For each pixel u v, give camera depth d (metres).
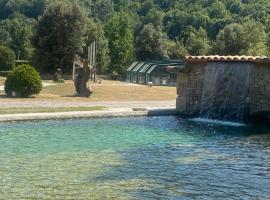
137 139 16.98
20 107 24.17
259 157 13.98
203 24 103.06
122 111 23.55
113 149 14.91
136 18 114.50
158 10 119.94
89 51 47.44
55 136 17.20
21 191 10.09
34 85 31.34
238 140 17.08
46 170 11.93
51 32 65.56
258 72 22.78
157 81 56.88
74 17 66.44
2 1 121.00
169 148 15.27
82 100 30.02
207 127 20.64
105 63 77.56
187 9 115.44
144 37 86.38
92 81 47.34
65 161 12.99
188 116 24.86
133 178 11.30
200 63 25.00
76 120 21.70
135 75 61.94
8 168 12.08
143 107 26.34
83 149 14.79
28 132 18.00
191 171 12.09
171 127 20.39
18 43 95.25
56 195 9.87
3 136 16.98
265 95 22.80
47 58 65.50
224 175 11.73
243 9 109.81
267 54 70.38
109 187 10.52
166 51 85.94
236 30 73.50
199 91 25.03
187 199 9.73
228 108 23.33
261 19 97.50
